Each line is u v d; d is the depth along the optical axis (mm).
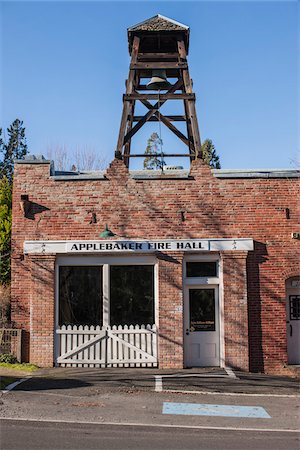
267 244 19281
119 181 19359
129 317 19078
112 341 18875
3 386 15156
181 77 21531
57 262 19234
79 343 18891
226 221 19250
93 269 19297
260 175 19406
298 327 19672
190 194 19297
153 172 21984
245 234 19250
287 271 19234
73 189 19328
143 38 21562
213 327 19172
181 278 18906
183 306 19000
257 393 14953
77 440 10258
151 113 20984
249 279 19188
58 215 19250
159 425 11539
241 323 18828
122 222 19156
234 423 11859
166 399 13930
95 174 21188
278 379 17172
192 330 19172
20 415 12070
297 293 19781
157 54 21234
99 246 18953
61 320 19094
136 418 12055
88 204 19266
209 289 19312
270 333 19062
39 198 19328
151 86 21047
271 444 10242
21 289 19156
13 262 19234
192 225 19188
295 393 15047
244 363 18688
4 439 10258
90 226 19188
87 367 18703
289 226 19359
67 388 15047
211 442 10320
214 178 19391
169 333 18719
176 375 17312
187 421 11922
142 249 18953
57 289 19156
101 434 10727
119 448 9781
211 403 13664
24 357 18922
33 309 18906
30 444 9953
